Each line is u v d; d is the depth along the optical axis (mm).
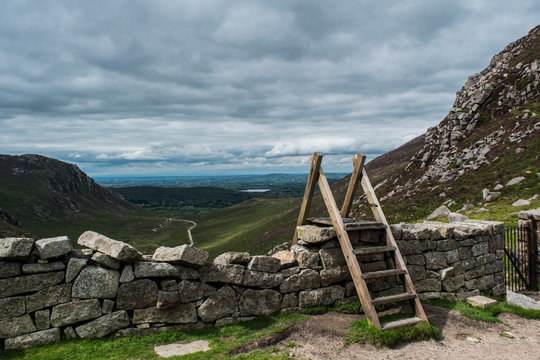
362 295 8055
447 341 7859
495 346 7734
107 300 7316
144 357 6551
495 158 48312
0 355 6344
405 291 8781
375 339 7418
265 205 187375
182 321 7852
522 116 53281
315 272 9305
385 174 109688
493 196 36719
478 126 63094
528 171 38906
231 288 8453
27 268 6785
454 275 10812
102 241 7434
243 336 7742
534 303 10250
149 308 7625
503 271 12266
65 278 7129
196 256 7820
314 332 7906
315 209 96938
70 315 7047
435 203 46406
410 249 10281
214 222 162250
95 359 6402
